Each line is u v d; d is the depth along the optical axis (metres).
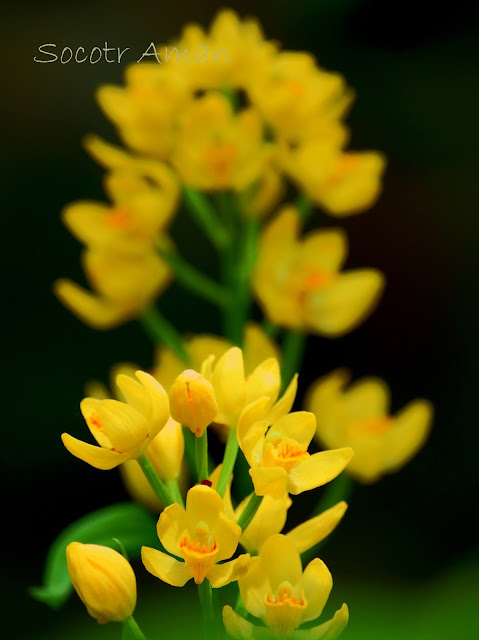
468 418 1.09
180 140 0.67
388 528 1.00
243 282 0.70
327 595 0.50
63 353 1.08
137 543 0.62
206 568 0.49
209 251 1.10
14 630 0.93
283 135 0.69
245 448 0.50
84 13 1.05
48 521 1.02
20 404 1.06
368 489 1.00
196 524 0.50
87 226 0.70
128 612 0.50
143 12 1.04
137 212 0.69
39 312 1.09
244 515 0.50
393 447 0.70
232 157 0.67
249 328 0.67
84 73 1.09
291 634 0.50
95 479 1.03
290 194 1.09
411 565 0.99
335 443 0.69
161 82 0.68
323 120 0.69
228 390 0.51
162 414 0.51
